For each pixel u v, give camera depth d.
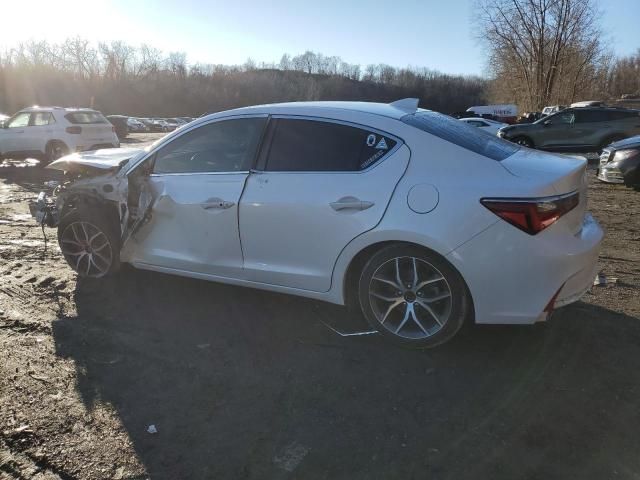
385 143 3.31
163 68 86.88
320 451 2.49
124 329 3.74
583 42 39.62
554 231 2.98
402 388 3.00
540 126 17.22
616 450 2.45
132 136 38.69
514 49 40.84
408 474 2.33
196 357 3.36
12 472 2.36
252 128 3.76
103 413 2.79
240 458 2.45
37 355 3.38
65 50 75.62
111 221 4.43
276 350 3.44
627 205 8.38
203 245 3.88
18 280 4.68
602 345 3.41
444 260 3.10
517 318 3.06
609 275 4.75
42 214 4.89
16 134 14.02
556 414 2.72
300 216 3.43
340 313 3.97
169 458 2.46
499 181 3.01
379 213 3.19
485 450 2.47
